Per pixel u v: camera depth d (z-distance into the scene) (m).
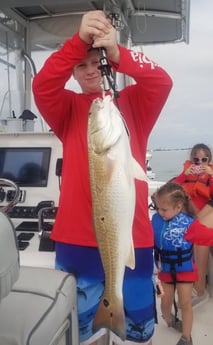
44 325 1.11
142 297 1.55
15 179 2.52
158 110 1.49
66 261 1.52
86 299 1.52
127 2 4.32
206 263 2.82
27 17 4.61
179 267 2.33
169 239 2.32
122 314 1.24
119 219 1.19
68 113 1.55
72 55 1.34
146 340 1.60
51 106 1.46
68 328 1.32
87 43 1.32
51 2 3.93
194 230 2.30
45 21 4.57
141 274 1.53
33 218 2.32
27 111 3.70
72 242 1.50
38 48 4.70
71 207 1.50
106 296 1.27
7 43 4.44
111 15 1.43
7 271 0.91
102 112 1.17
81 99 1.56
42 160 2.53
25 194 2.47
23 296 1.24
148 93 1.42
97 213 1.22
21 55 4.59
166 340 2.40
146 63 1.36
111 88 1.25
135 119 1.54
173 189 2.36
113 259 1.22
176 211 2.33
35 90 1.43
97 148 1.18
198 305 2.81
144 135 1.55
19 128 3.62
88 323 1.53
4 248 0.90
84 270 1.50
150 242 1.56
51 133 2.54
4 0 3.79
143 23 5.24
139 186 1.50
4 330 1.08
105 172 1.17
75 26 4.52
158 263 2.42
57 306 1.21
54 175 2.49
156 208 2.51
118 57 1.30
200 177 3.24
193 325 2.57
